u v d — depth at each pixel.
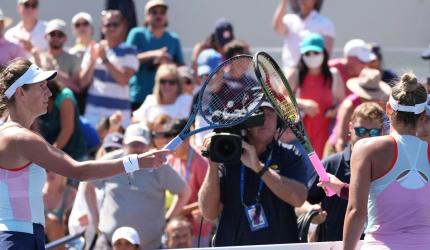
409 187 17.33
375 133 22.41
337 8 46.88
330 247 19.34
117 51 37.22
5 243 17.72
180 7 46.28
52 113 33.22
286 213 21.91
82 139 33.88
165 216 27.48
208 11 46.28
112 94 36.94
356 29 47.09
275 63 19.05
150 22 39.81
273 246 19.06
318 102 35.09
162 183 26.59
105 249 26.47
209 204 21.72
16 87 18.14
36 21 39.72
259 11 46.28
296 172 22.06
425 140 18.30
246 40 46.44
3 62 36.28
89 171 17.86
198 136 31.81
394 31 47.38
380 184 17.42
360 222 17.22
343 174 22.55
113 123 33.81
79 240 29.55
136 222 26.20
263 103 21.78
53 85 33.16
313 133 34.81
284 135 28.58
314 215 21.88
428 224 17.41
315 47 35.00
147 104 34.47
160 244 26.64
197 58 40.12
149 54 38.66
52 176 30.83
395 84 18.16
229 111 21.16
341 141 31.75
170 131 29.27
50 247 27.11
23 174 17.89
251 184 21.89
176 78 34.25
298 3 40.44
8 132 17.77
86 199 27.84
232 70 21.48
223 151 20.53
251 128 21.81
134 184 26.42
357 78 33.91
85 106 37.28
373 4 47.06
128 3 42.81
